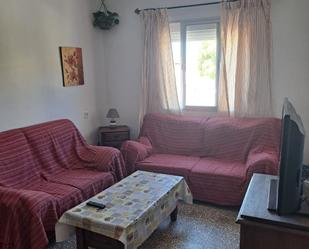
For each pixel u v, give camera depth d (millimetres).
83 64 4020
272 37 3404
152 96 4090
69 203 2484
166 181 2637
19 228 2088
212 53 3797
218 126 3514
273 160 2791
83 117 4090
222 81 3611
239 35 3428
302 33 3285
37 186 2656
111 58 4398
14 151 2639
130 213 2033
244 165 3221
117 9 4203
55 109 3557
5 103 2879
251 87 3490
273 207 1489
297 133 1326
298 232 1337
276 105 3533
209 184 3031
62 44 3611
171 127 3805
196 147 3633
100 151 3230
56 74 3537
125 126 4328
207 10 3707
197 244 2400
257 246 1450
